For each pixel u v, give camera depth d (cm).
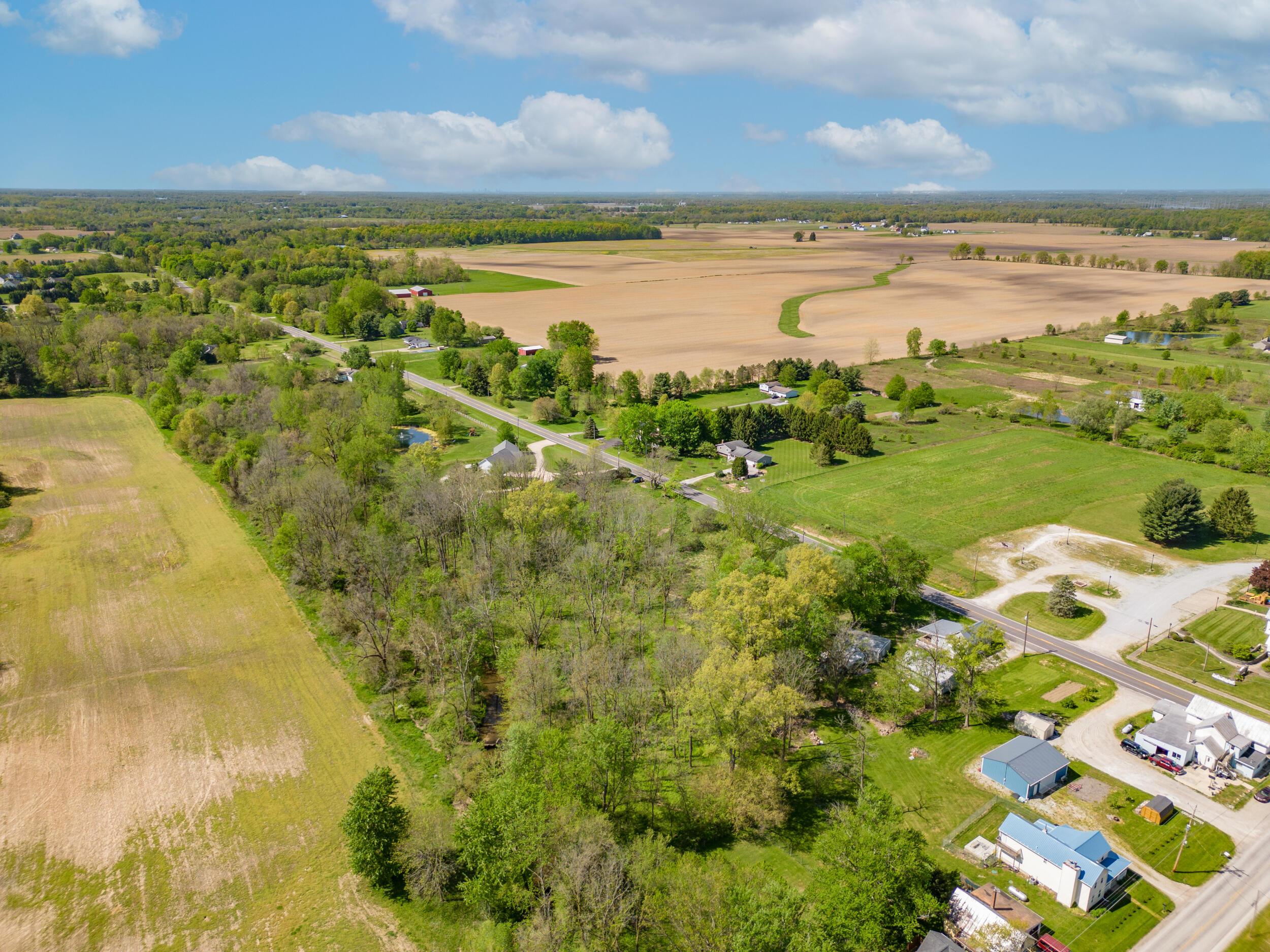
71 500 15038
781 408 19938
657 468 15938
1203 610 11038
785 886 6006
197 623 10931
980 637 9031
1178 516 12650
